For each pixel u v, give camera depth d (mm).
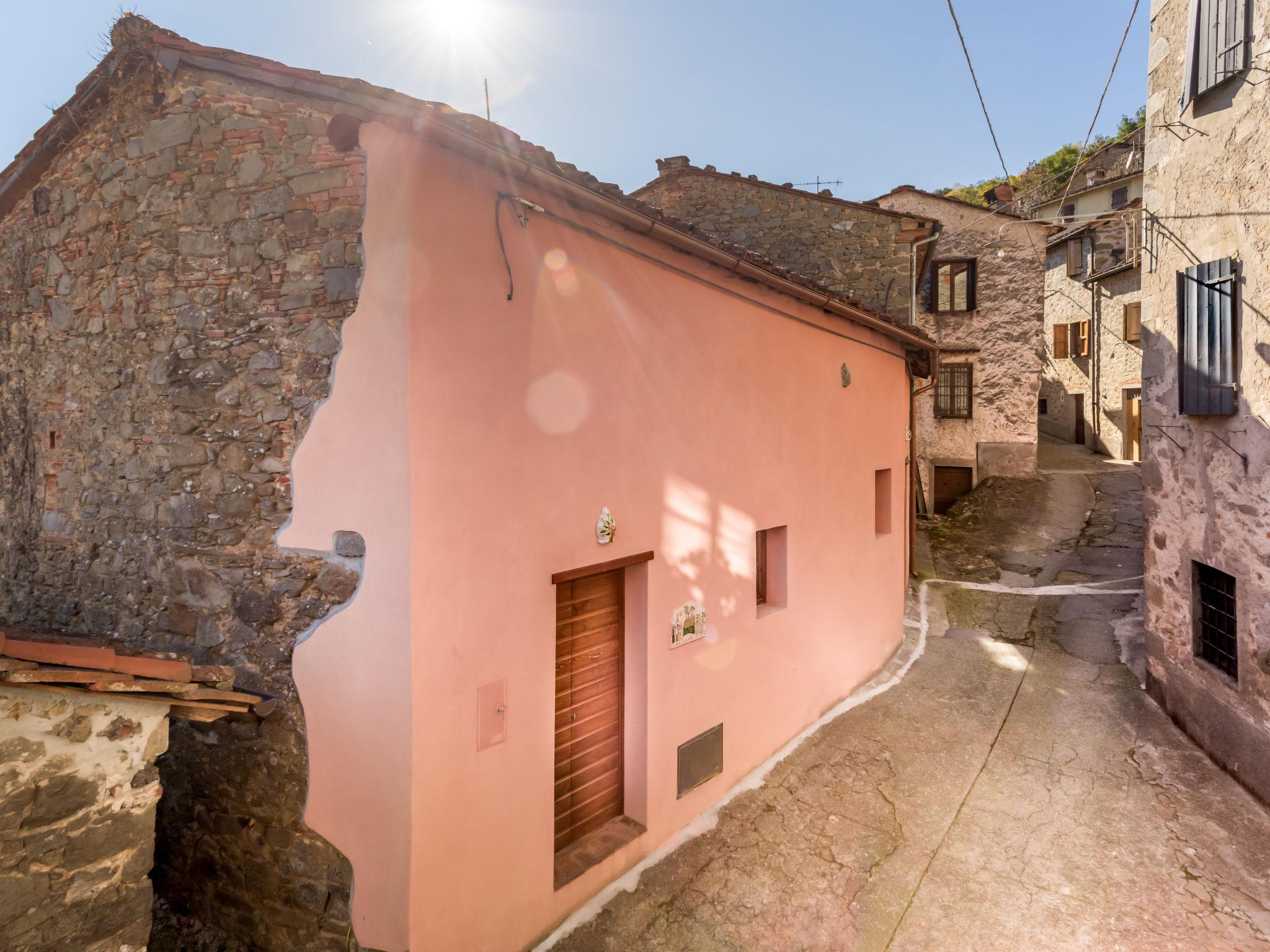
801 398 6750
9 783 2574
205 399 4070
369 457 3527
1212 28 5836
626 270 4660
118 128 4441
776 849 5023
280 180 3855
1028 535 13766
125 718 2863
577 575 4344
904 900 4523
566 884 4320
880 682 8078
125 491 4414
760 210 11664
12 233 5188
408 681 3410
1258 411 5469
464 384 3627
